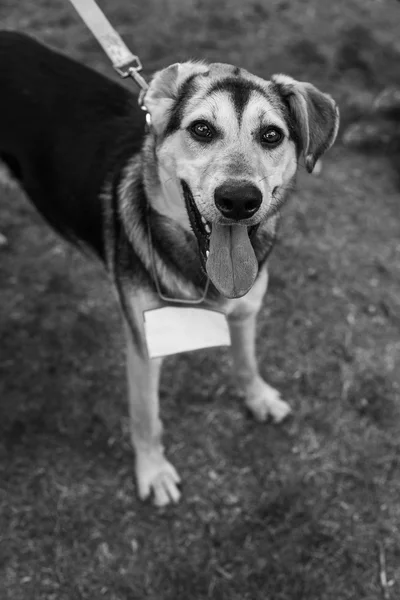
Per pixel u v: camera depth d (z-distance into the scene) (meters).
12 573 1.00
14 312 1.27
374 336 1.26
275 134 0.85
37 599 0.98
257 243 0.93
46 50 1.11
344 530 1.04
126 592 0.99
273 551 1.02
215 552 1.02
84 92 1.06
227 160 0.81
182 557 1.02
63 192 1.06
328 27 1.94
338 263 1.36
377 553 1.03
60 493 1.07
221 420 1.16
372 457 1.11
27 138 1.08
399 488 1.08
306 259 1.36
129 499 1.08
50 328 1.25
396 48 1.81
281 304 1.30
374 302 1.31
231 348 1.10
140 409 1.02
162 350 0.92
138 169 0.94
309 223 1.43
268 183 0.84
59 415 1.15
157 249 0.92
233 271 0.85
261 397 1.15
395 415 1.16
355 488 1.09
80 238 1.08
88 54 1.75
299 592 0.98
